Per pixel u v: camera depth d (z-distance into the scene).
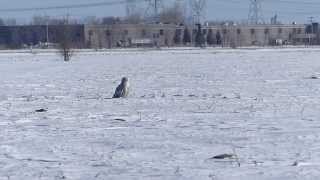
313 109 86.31
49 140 61.94
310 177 42.44
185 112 85.88
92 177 43.66
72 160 50.72
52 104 100.12
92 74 183.62
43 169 47.06
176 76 168.88
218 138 61.66
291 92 115.62
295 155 51.47
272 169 45.56
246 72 181.50
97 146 57.75
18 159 51.81
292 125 70.50
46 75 181.25
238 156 51.28
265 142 58.78
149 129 69.00
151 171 45.50
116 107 94.06
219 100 102.25
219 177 42.91
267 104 94.06
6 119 80.75
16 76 177.38
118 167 47.25
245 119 76.69
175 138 62.03
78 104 99.50
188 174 44.06
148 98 108.75
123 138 62.41
